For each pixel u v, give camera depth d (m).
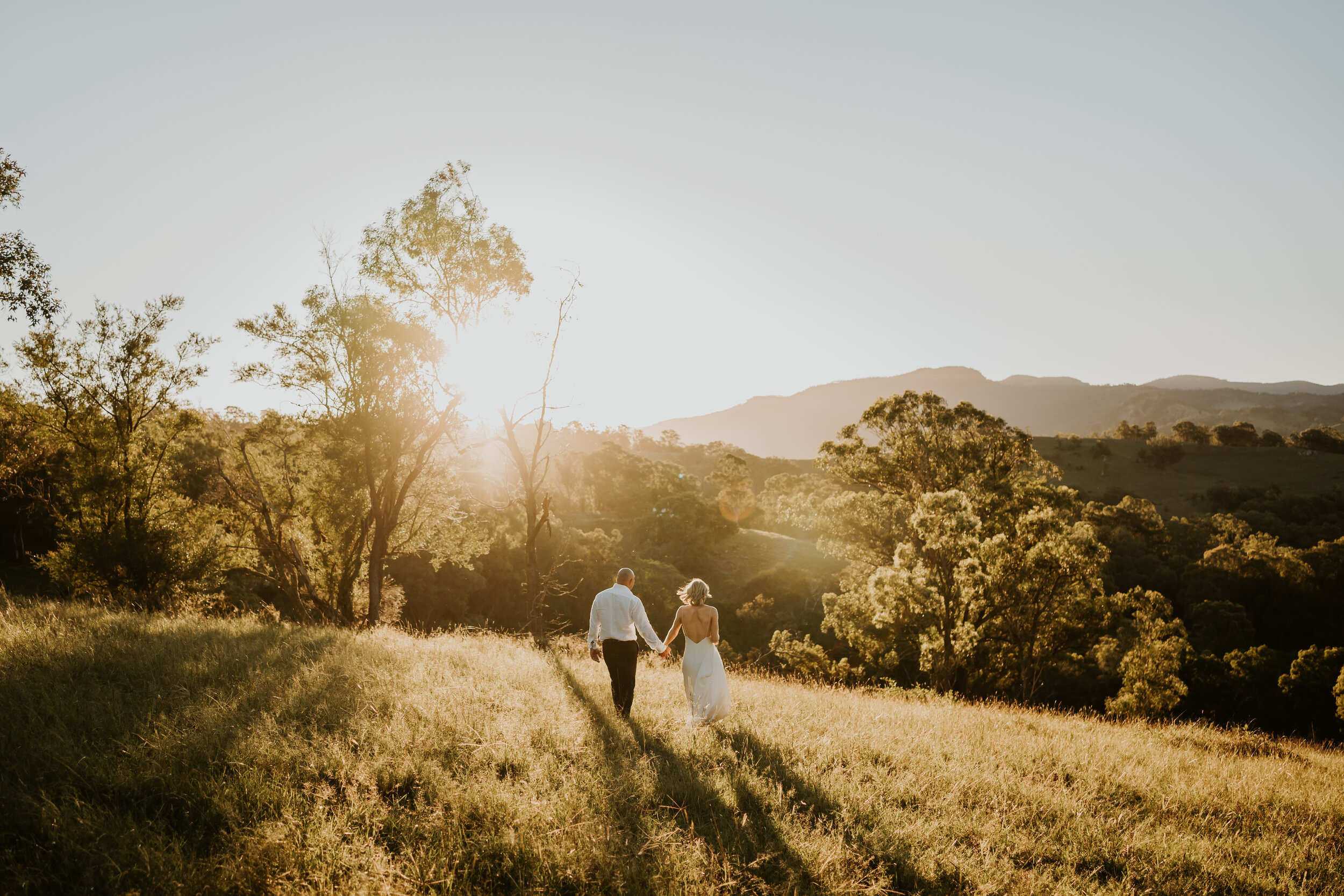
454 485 22.89
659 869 3.50
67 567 18.88
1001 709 12.40
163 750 4.24
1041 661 30.02
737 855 3.78
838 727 6.99
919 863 3.93
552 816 3.90
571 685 7.81
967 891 3.74
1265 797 6.33
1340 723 40.34
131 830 3.34
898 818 4.57
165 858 3.16
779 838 4.03
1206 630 53.38
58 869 3.09
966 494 33.56
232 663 7.03
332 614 19.03
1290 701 42.59
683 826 4.12
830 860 3.79
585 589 53.97
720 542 72.44
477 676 7.45
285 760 4.32
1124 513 75.19
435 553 23.53
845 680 28.34
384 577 23.77
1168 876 4.30
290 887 3.04
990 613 26.97
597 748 5.31
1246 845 4.96
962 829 4.54
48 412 19.58
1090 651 38.97
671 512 69.44
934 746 6.63
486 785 4.27
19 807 3.44
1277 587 60.34
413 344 17.69
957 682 28.81
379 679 6.74
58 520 20.91
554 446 23.88
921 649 26.38
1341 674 36.78
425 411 18.66
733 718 7.11
